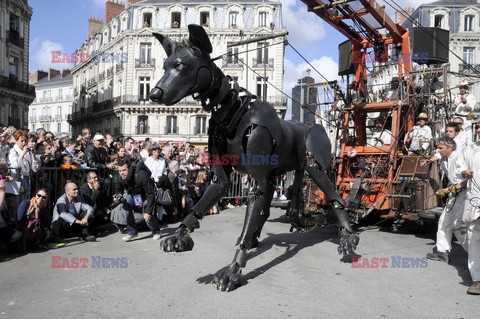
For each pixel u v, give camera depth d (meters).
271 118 4.50
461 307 3.85
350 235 5.39
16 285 4.38
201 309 3.70
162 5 39.88
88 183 7.56
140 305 3.79
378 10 7.61
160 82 3.83
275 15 38.91
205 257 5.63
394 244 6.65
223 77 4.20
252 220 4.42
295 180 5.97
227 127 4.31
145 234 7.41
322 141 5.92
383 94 8.96
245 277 4.69
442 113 8.63
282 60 38.72
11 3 31.47
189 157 10.49
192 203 9.77
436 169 7.65
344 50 9.35
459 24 37.84
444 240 5.52
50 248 6.16
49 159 7.44
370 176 8.02
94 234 7.34
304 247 6.29
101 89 47.12
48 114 71.00
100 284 4.42
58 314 3.57
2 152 6.62
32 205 5.89
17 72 33.06
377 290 4.30
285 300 3.96
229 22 39.12
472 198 4.27
